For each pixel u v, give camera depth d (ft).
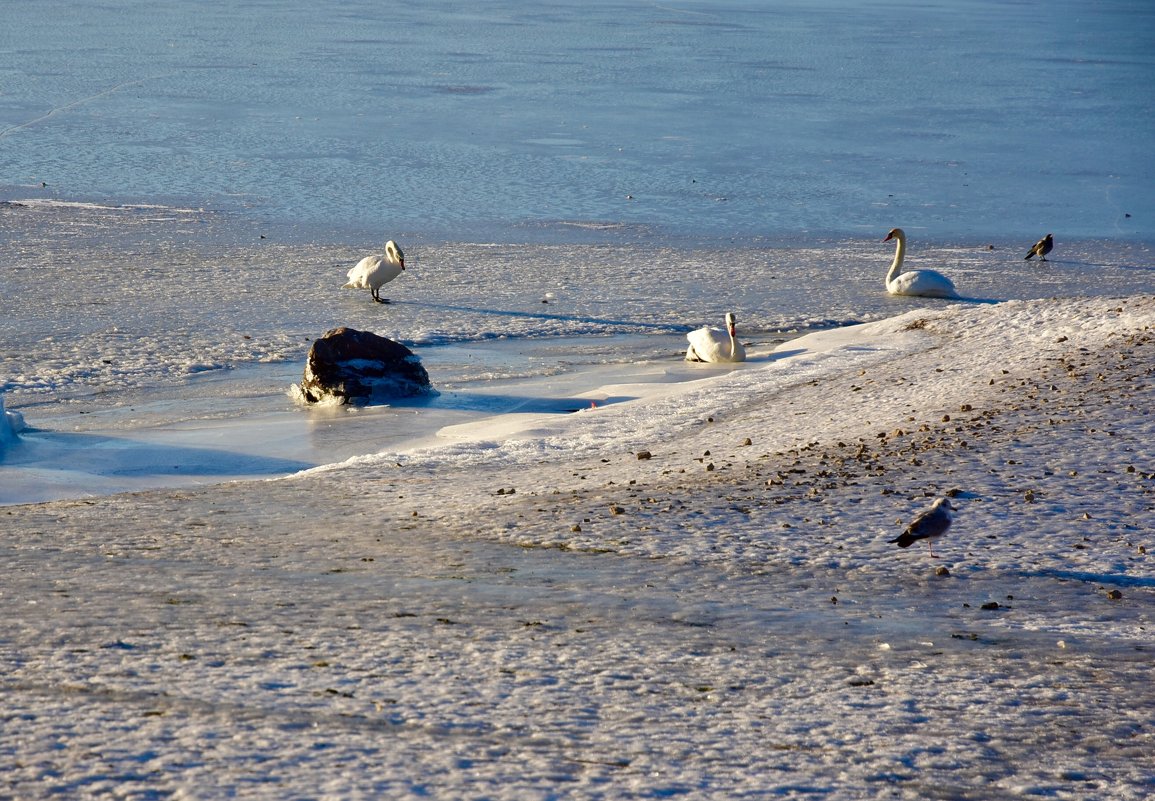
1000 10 586.86
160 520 43.80
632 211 147.54
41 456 58.34
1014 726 25.08
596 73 297.53
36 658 27.45
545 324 93.15
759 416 61.46
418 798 20.29
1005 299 105.09
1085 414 54.24
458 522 42.75
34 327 86.33
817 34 424.46
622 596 34.01
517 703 25.38
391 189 156.66
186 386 74.08
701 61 329.52
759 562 37.52
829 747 23.68
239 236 125.90
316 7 479.41
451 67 300.61
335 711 24.43
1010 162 191.21
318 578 35.50
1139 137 219.82
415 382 72.54
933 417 56.34
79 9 430.20
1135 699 26.73
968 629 31.58
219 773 20.97
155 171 164.35
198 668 26.91
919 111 247.70
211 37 351.67
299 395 71.61
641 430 59.98
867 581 35.70
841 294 106.42
